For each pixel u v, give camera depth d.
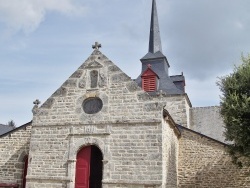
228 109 14.30
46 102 16.23
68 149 15.12
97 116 15.20
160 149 13.83
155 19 30.36
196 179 17.36
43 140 15.65
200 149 17.80
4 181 17.97
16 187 17.34
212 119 22.50
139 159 13.98
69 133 15.34
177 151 17.89
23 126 18.81
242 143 13.77
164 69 26.70
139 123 14.44
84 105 15.74
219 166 17.17
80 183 14.63
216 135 21.05
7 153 18.48
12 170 18.11
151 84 24.62
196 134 18.12
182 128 18.56
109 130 14.77
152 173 13.62
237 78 15.34
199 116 23.23
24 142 18.52
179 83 26.81
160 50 29.19
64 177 14.73
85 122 15.26
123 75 15.48
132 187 13.68
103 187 14.02
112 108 15.10
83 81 16.05
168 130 15.67
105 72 15.82
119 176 14.01
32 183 15.11
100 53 16.31
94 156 18.58
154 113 14.34
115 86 15.41
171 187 15.73
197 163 17.62
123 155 14.24
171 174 15.83
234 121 13.90
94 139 14.87
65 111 15.80
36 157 15.45
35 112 16.20
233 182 16.70
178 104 22.95
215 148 17.53
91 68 16.14
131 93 15.02
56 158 15.16
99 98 15.52
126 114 14.78
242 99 14.23
